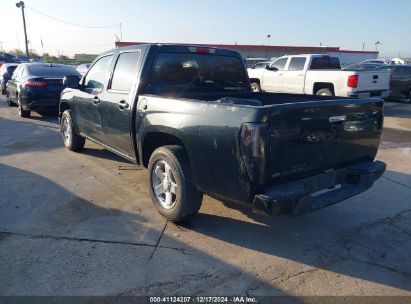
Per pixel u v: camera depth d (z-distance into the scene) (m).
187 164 3.93
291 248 3.78
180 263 3.47
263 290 3.12
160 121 4.07
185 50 4.91
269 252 3.70
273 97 5.42
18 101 11.46
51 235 3.95
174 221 4.20
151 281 3.20
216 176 3.52
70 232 4.02
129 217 4.40
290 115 3.21
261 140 3.06
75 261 3.47
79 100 6.27
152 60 4.64
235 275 3.31
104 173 5.98
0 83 18.44
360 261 3.56
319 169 3.62
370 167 3.95
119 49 5.28
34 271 3.31
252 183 3.18
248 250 3.73
